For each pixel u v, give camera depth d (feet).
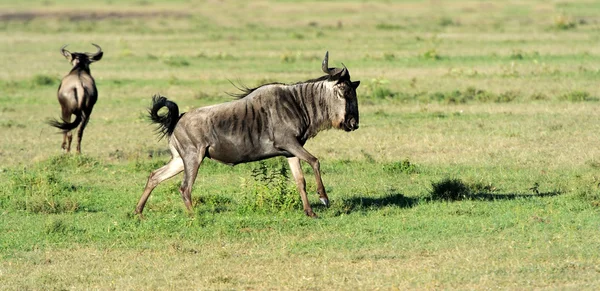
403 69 274.98
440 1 604.90
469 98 215.10
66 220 110.52
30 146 171.22
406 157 150.71
